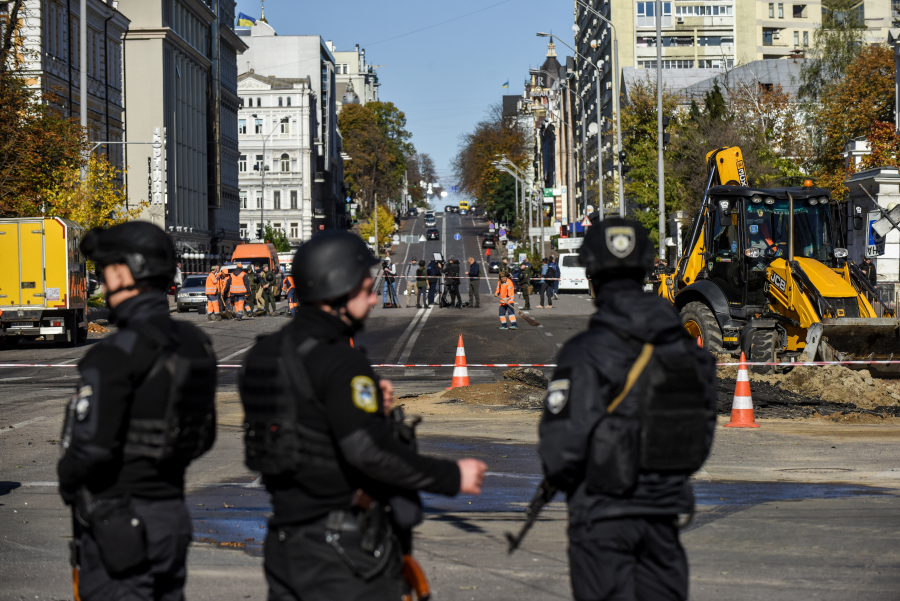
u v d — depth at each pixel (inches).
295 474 238.4
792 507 603.8
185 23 6210.6
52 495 653.9
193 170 6363.2
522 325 2490.2
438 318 2746.1
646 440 255.3
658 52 3115.2
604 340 260.4
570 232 6318.9
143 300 261.7
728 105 4456.2
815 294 1165.1
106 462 247.1
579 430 254.2
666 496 261.1
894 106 4050.2
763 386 1111.6
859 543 518.0
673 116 4352.9
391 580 239.5
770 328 1220.5
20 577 465.4
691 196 3811.5
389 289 3262.8
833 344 1167.0
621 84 6924.2
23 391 1307.8
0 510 608.7
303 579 237.1
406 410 1090.7
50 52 3971.5
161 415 251.3
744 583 449.1
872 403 1071.0
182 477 263.6
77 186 2886.3
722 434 901.2
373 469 232.5
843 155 3636.8
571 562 266.1
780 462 759.7
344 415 232.4
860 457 780.6
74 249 2108.8
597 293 276.2
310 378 237.6
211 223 7047.2
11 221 2020.2
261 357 245.0
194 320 2970.0
